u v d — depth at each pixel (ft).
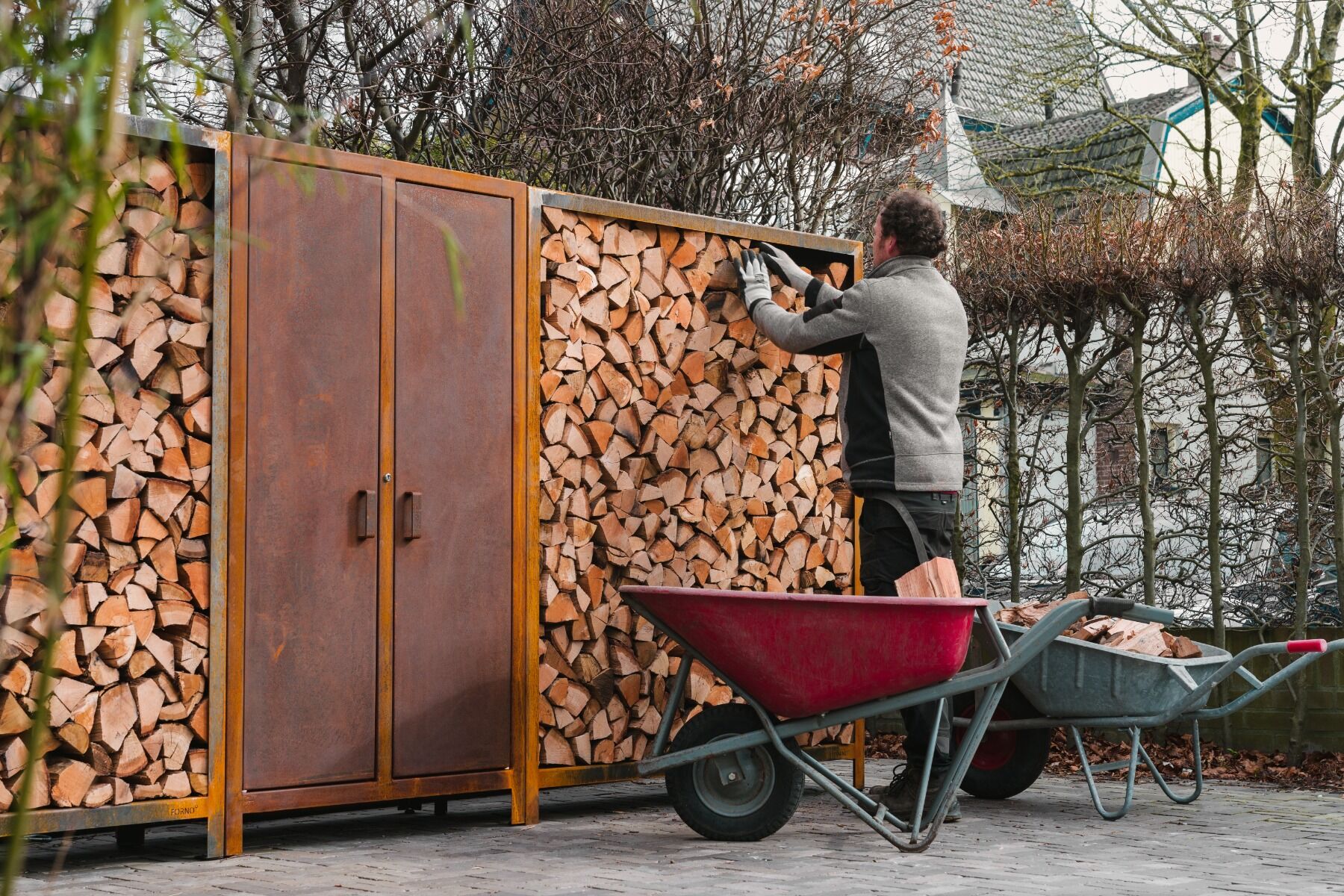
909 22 25.48
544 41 21.63
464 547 14.39
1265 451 22.02
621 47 22.41
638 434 16.02
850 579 18.12
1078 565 22.08
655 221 16.07
